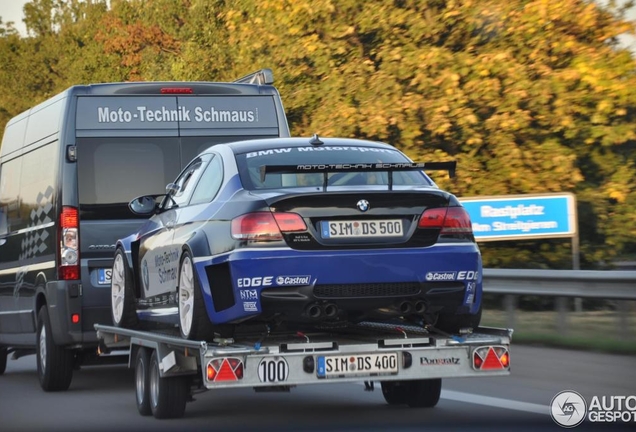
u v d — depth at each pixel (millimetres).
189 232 17625
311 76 46344
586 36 39562
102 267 24172
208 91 25672
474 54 40750
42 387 24734
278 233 15648
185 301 17422
